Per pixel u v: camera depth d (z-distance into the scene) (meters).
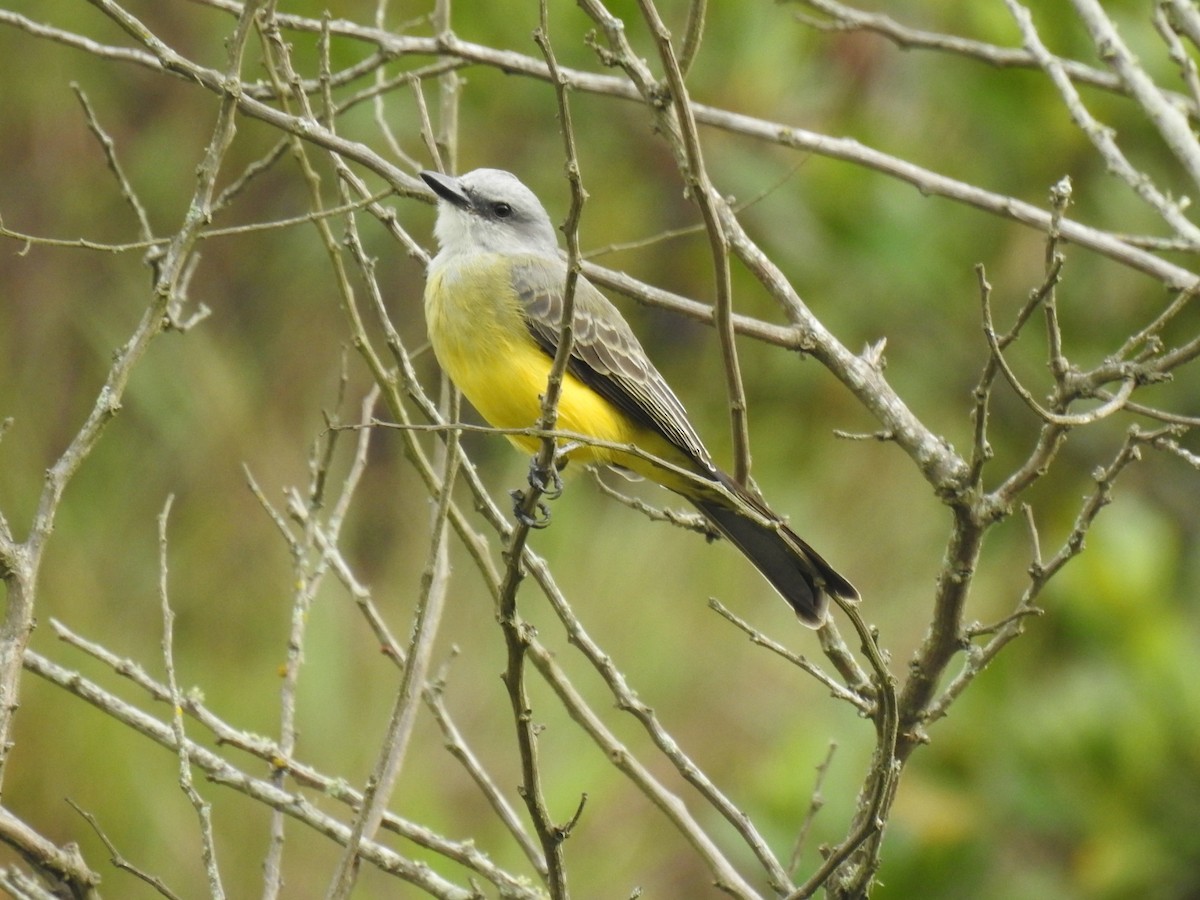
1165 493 12.15
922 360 12.28
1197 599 10.89
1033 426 12.12
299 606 7.39
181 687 10.84
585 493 11.91
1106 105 11.52
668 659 11.09
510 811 7.10
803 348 7.63
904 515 12.76
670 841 10.57
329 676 10.18
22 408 13.09
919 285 12.03
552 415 6.50
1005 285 12.09
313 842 9.80
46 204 14.60
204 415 12.67
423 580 6.48
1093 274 11.96
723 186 12.07
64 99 14.80
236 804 9.90
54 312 13.80
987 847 9.75
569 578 11.22
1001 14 11.59
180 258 6.44
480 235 9.13
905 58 12.41
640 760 10.91
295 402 13.89
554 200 13.34
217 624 11.60
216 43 14.95
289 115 7.48
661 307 7.90
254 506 12.26
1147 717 9.73
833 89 12.45
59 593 11.36
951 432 12.28
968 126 12.15
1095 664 9.96
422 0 12.92
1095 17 8.48
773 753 10.89
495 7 12.34
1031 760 9.81
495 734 10.41
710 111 8.87
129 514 12.23
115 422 12.80
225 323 14.46
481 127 13.41
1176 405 12.10
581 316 8.99
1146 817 9.69
